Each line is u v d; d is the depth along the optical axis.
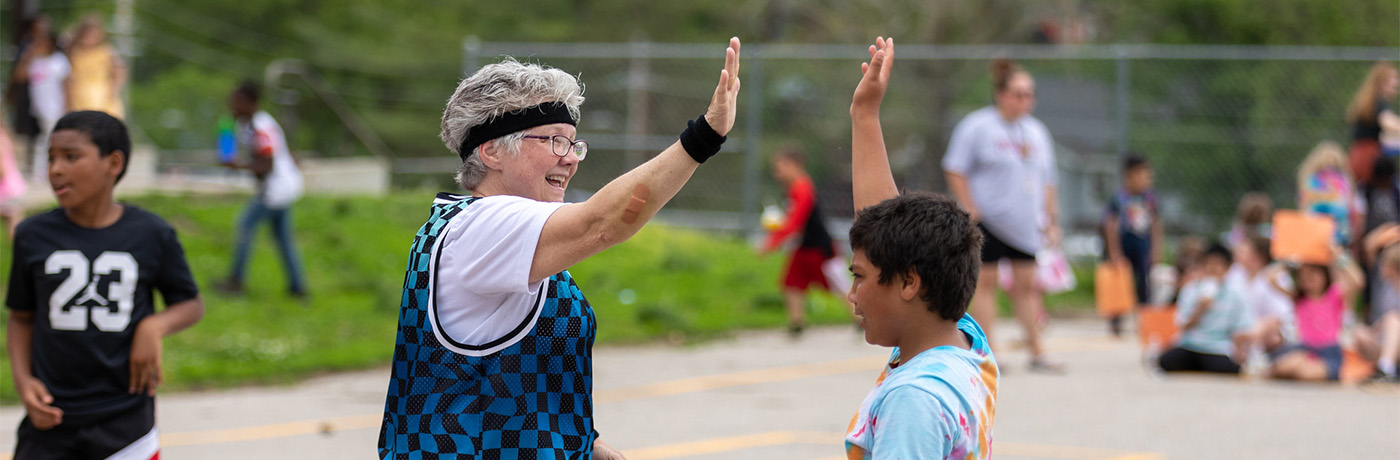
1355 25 47.78
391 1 73.38
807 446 14.38
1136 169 27.23
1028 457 13.66
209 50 71.62
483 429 5.70
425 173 57.69
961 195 19.22
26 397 8.23
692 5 73.06
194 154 44.62
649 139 39.56
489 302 5.74
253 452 14.09
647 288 28.42
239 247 24.23
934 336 5.74
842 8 61.41
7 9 61.69
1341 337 20.19
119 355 8.37
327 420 16.19
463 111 6.00
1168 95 38.31
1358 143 25.23
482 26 72.25
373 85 70.56
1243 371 20.02
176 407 17.11
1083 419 15.90
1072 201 38.19
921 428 5.34
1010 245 19.28
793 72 47.38
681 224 38.00
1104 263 25.53
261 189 24.20
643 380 19.41
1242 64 37.47
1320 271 20.14
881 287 5.69
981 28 56.84
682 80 45.88
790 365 21.09
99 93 27.72
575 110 6.14
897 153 49.19
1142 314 20.53
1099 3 55.81
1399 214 24.73
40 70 28.17
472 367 5.76
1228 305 19.86
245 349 20.33
